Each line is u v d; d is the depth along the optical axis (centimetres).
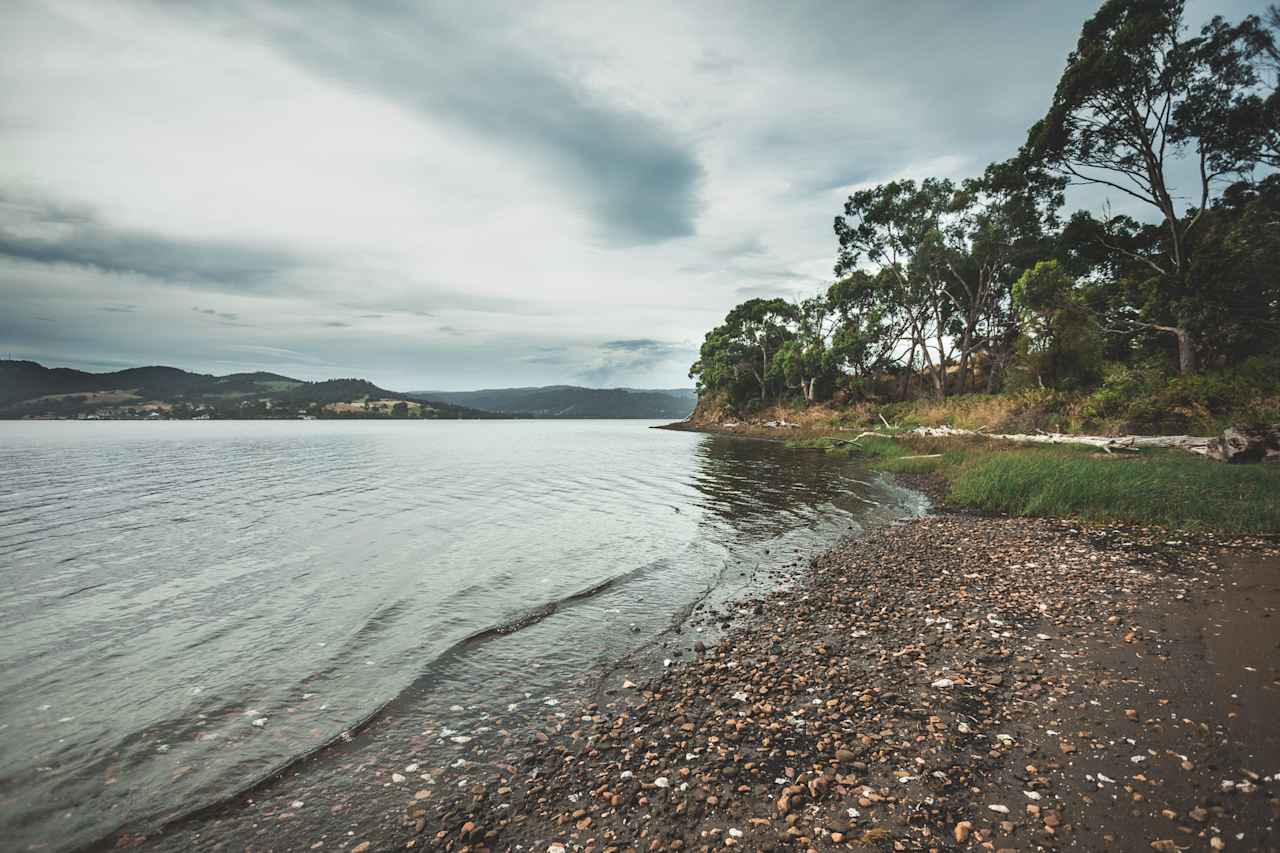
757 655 754
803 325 7775
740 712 600
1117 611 793
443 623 891
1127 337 3183
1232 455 1622
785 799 450
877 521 1652
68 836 436
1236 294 2480
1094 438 2262
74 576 1145
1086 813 407
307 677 705
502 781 500
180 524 1692
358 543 1449
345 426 14150
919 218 4950
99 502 2109
